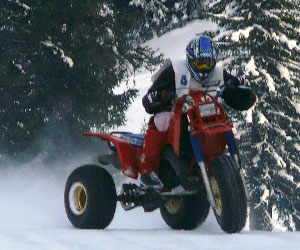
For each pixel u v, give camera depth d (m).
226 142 21.45
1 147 71.94
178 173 22.61
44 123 74.06
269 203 74.94
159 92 22.36
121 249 16.55
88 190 24.42
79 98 74.50
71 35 75.06
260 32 74.12
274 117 74.88
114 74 76.62
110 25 77.69
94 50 73.50
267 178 73.69
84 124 75.88
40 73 73.62
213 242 17.64
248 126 73.44
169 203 27.36
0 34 72.12
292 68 75.62
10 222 33.16
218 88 22.94
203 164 21.12
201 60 22.14
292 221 79.69
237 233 20.17
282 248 16.78
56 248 16.56
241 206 20.47
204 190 22.78
